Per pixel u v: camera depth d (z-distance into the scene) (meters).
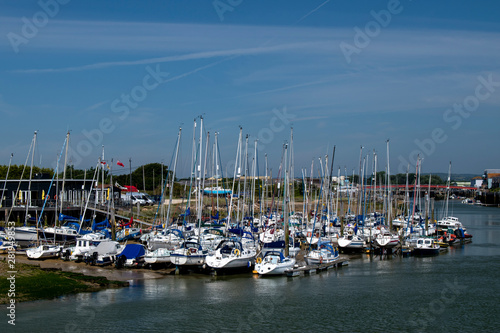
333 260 67.94
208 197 125.00
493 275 62.75
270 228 88.00
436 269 66.94
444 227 121.88
